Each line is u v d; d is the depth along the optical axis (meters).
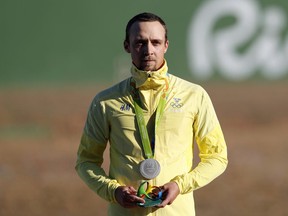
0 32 78.38
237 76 79.38
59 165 41.31
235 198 32.31
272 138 52.28
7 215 29.41
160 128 11.90
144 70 11.92
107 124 12.26
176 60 79.81
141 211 11.77
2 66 78.44
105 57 79.25
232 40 79.38
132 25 11.98
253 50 79.25
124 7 79.38
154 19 11.95
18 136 54.81
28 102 69.69
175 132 11.92
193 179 11.69
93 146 12.45
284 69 79.00
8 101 70.31
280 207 30.48
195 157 38.06
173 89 12.20
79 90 76.56
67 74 79.12
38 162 42.41
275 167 39.91
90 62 79.12
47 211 30.14
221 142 12.26
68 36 79.19
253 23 79.06
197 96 12.20
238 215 29.16
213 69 79.75
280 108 66.81
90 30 79.19
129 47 12.23
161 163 11.76
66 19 79.12
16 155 45.09
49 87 78.62
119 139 12.04
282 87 77.81
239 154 44.56
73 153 46.06
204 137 12.18
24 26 78.69
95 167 12.38
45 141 52.22
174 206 11.84
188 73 79.94
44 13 78.81
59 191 34.19
